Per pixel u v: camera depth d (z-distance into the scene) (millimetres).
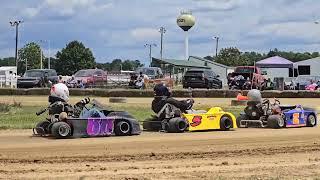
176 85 57125
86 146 14414
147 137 16656
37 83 43156
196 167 11648
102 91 38562
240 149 14250
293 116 20547
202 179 10164
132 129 17406
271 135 17406
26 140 15750
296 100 36375
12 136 16781
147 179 10117
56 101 16938
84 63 121125
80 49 121875
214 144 15070
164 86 18984
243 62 121625
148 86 44688
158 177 10328
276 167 11711
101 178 10156
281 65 64125
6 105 27266
